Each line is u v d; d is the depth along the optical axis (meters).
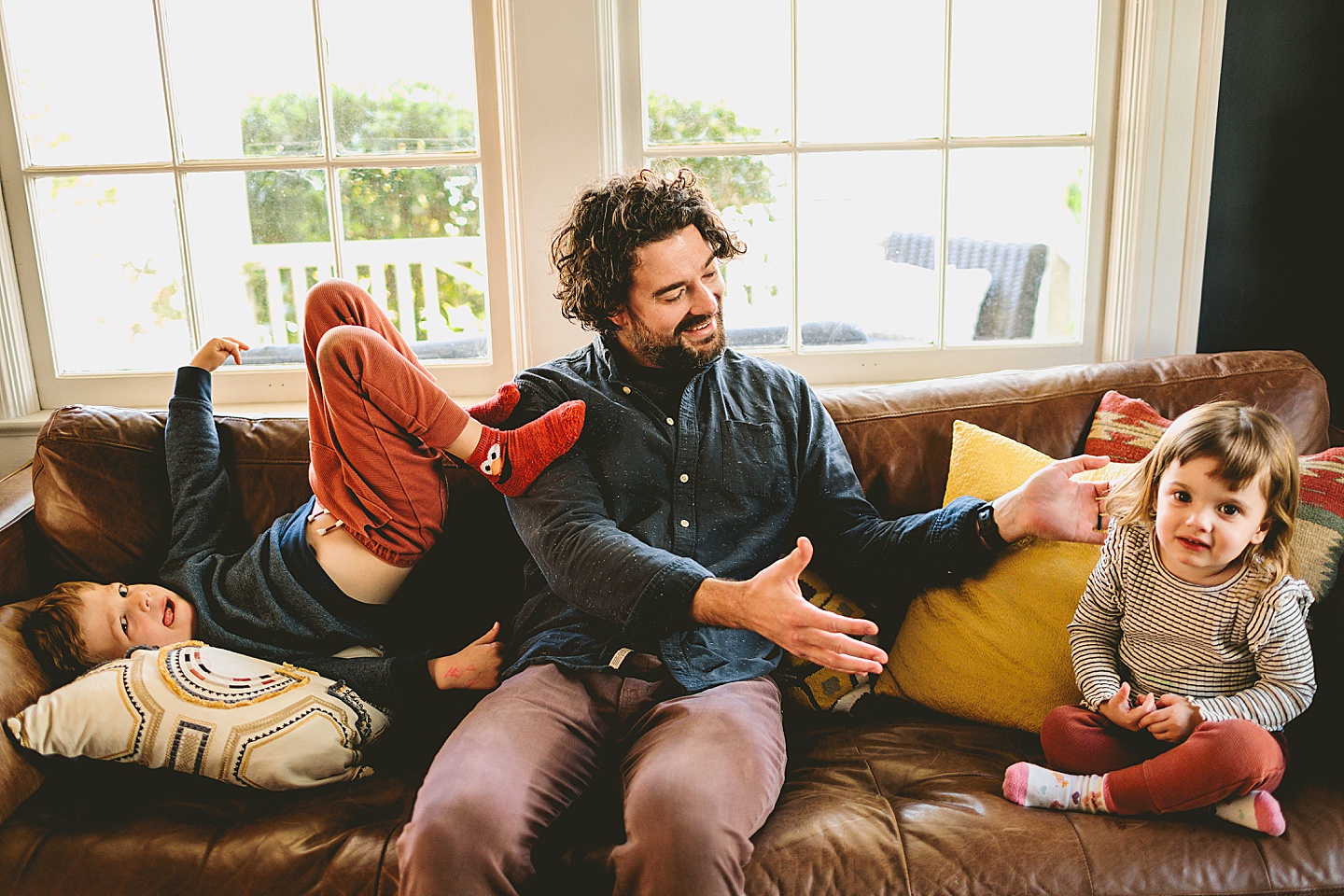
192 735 1.34
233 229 2.06
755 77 1.99
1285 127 2.02
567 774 1.29
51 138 2.02
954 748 1.43
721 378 1.54
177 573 1.58
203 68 1.99
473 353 2.13
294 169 2.03
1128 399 1.67
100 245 2.06
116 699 1.35
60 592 1.52
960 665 1.49
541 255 1.98
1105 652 1.39
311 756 1.38
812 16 1.96
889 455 1.69
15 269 2.04
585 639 1.42
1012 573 1.49
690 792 1.14
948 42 1.97
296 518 1.60
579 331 2.02
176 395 1.68
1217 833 1.20
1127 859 1.17
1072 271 2.09
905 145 2.01
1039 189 2.05
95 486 1.67
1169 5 1.88
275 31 1.98
